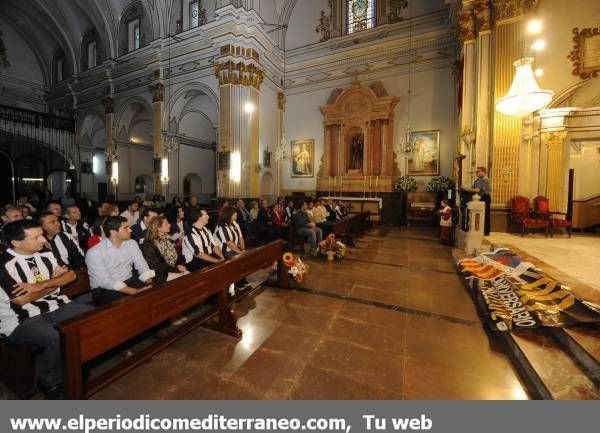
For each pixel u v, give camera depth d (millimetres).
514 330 2840
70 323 1763
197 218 3857
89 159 18438
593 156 10117
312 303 3867
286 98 14484
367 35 12625
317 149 13984
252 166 12039
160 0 13016
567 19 6848
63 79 18250
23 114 16359
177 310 2512
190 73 12883
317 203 8805
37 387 2230
